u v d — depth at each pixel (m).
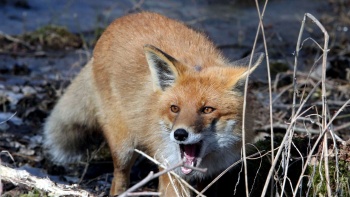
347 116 14.41
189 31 11.71
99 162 13.20
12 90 15.86
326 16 22.75
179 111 9.91
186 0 24.17
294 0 24.84
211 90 9.93
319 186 9.53
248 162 10.73
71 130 13.13
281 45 20.22
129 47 11.58
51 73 17.44
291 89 15.76
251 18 22.88
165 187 10.56
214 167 10.57
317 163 10.38
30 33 19.88
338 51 19.28
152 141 10.56
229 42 20.42
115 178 11.96
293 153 10.83
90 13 22.38
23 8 22.50
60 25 21.03
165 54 10.06
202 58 10.98
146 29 11.72
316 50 19.70
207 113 9.86
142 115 10.76
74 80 13.10
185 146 9.98
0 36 19.56
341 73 17.16
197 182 11.13
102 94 12.06
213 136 9.93
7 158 12.56
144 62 11.15
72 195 8.93
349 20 22.11
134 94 11.07
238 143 10.25
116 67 11.60
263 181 10.64
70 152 13.24
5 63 17.89
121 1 23.62
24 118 14.51
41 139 13.66
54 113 13.31
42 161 12.97
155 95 10.43
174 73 10.14
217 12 23.27
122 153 11.74
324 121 9.01
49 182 9.08
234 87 10.01
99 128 12.86
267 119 14.03
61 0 23.44
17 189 9.18
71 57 18.78
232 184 10.97
